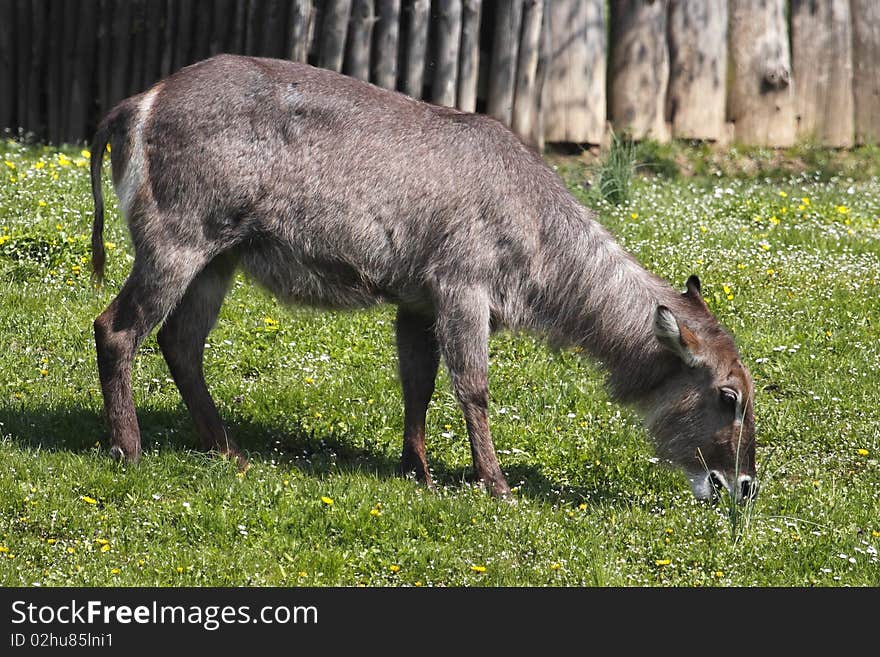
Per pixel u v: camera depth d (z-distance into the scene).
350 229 25.73
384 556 22.91
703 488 26.20
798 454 29.27
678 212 44.94
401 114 26.27
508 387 31.91
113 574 21.42
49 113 51.72
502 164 26.23
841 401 31.55
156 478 25.09
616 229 42.66
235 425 28.66
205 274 26.78
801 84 56.69
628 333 26.73
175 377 27.08
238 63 26.19
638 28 54.12
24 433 26.70
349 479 25.86
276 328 33.59
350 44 50.31
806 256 41.41
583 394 31.73
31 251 36.03
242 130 25.52
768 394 32.34
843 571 23.52
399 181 25.75
